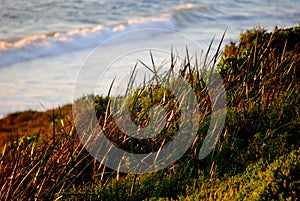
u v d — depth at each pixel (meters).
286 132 12.70
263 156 12.20
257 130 13.32
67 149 12.47
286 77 15.29
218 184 11.29
